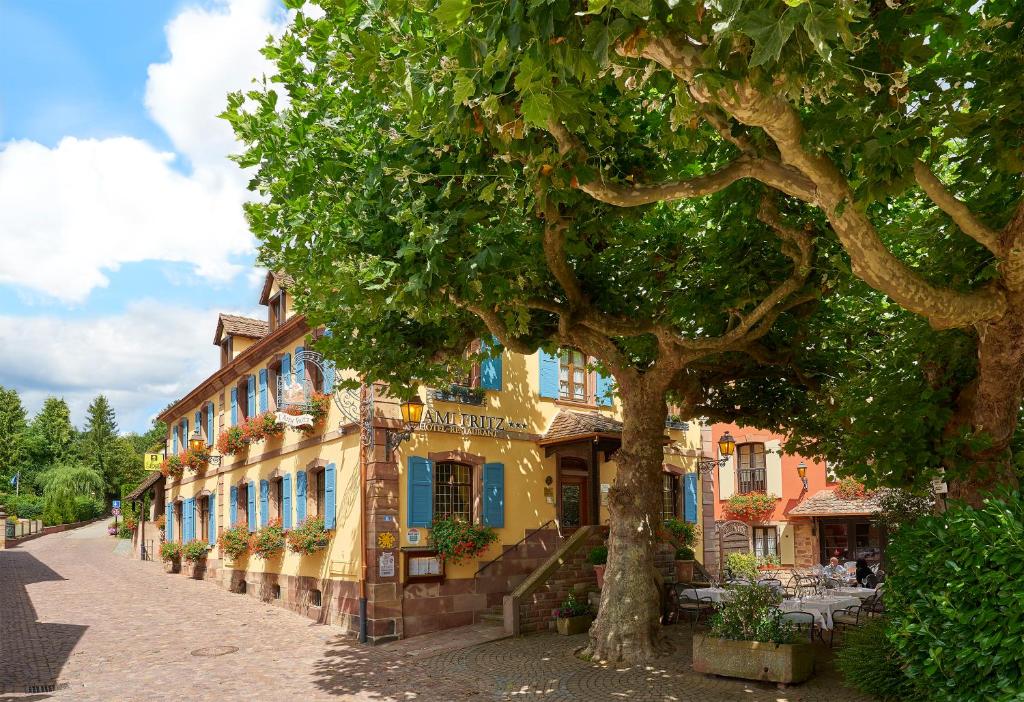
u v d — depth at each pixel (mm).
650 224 11039
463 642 13641
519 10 4527
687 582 17203
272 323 22328
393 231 8586
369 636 14211
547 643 13156
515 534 16672
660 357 11680
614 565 11805
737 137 6355
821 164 5566
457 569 15500
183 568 28312
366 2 6875
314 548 16875
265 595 20250
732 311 10586
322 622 16516
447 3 4562
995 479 7938
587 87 5547
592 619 14258
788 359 12359
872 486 9211
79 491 69250
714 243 10430
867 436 9102
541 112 4723
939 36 6484
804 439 14516
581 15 4395
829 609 12258
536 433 17594
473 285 8312
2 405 80125
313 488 18172
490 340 12023
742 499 27812
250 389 22469
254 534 20031
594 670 10891
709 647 10227
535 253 10234
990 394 7555
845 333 12812
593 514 17984
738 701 9023
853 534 25188
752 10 3971
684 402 14164
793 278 9219
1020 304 6590
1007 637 6199
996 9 5805
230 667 12133
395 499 14859
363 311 10133
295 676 11461
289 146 8750
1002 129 6031
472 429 16250
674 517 21031
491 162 7703
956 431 8656
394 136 8070
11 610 18688
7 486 76375
